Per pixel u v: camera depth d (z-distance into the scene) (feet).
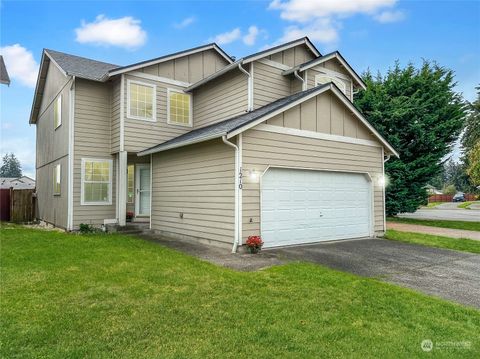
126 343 11.14
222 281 18.12
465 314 14.57
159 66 41.65
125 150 38.52
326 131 33.06
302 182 31.48
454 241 34.76
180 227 34.14
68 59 45.11
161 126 41.39
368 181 37.14
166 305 14.49
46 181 50.21
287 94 39.63
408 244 32.73
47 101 51.26
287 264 22.70
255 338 11.69
